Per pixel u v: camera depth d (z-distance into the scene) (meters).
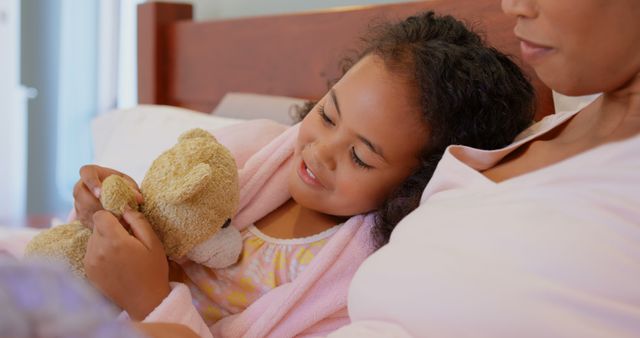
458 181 0.67
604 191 0.55
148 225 0.70
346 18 1.37
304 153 0.81
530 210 0.56
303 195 0.83
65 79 3.32
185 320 0.70
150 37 1.95
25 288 0.31
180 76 1.92
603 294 0.51
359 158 0.79
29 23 3.32
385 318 0.59
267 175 0.88
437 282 0.56
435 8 1.16
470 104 0.80
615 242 0.52
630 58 0.55
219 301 0.85
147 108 1.44
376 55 0.80
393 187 0.81
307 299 0.81
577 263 0.52
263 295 0.83
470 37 0.87
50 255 0.71
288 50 1.54
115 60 3.11
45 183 3.41
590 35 0.54
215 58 1.78
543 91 0.98
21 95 3.13
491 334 0.53
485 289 0.53
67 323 0.31
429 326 0.56
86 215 0.72
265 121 1.04
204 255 0.77
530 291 0.52
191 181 0.68
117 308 0.70
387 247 0.65
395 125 0.77
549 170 0.59
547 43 0.56
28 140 3.38
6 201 3.10
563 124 0.70
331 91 0.81
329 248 0.82
